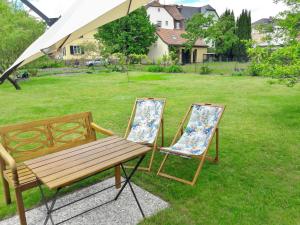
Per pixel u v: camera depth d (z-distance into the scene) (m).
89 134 3.85
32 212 3.06
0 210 3.13
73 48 33.00
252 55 7.46
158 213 2.97
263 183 3.60
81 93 11.81
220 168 4.07
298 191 3.38
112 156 2.66
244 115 7.22
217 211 3.00
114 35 30.58
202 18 24.53
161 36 32.09
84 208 3.12
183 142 4.14
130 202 3.22
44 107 9.10
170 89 12.33
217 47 27.05
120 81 16.00
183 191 3.42
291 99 9.28
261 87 12.53
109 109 8.34
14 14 17.67
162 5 40.50
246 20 34.94
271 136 5.45
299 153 4.57
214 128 3.88
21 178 2.81
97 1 2.18
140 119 4.71
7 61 15.26
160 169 3.89
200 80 15.99
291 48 6.41
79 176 2.24
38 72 22.56
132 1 3.05
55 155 2.72
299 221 2.81
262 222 2.81
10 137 3.14
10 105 9.60
